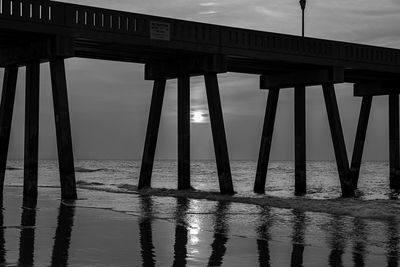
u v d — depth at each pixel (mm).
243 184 68250
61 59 33562
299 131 47000
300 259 16562
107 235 20406
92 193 42438
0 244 18109
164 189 44000
